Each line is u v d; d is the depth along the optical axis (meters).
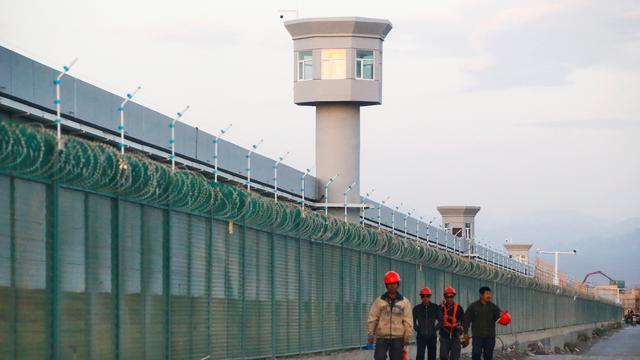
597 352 56.84
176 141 21.86
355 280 29.08
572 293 83.00
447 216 85.38
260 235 22.34
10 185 13.44
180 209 18.28
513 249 114.75
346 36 32.84
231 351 20.70
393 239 31.41
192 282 18.84
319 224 25.28
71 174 14.57
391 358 19.98
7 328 13.36
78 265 14.99
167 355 17.75
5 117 16.36
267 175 27.53
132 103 20.02
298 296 24.75
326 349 26.67
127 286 16.38
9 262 13.41
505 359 40.78
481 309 23.61
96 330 15.47
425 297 24.31
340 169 33.06
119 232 16.12
